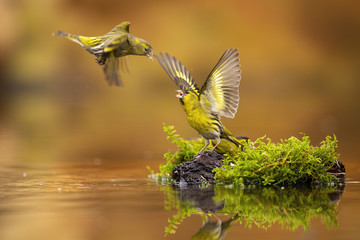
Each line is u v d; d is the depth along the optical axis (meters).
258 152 8.70
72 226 5.88
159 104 30.16
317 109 24.80
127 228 5.78
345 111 23.48
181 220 6.12
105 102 31.56
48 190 8.10
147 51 6.24
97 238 5.44
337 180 8.74
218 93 8.27
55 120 22.53
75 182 8.93
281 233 5.58
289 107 26.16
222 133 8.66
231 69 8.18
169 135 9.57
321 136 15.42
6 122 21.86
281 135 15.59
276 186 8.30
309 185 8.35
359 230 5.62
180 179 8.76
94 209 6.68
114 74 6.16
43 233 5.59
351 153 11.99
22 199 7.36
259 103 28.95
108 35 6.18
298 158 8.48
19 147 14.60
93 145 15.05
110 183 8.78
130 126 20.20
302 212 6.47
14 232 5.64
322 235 5.48
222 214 6.43
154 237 5.48
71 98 34.47
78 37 6.18
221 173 8.62
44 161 11.89
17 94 36.91
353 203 6.92
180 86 8.84
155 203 7.03
